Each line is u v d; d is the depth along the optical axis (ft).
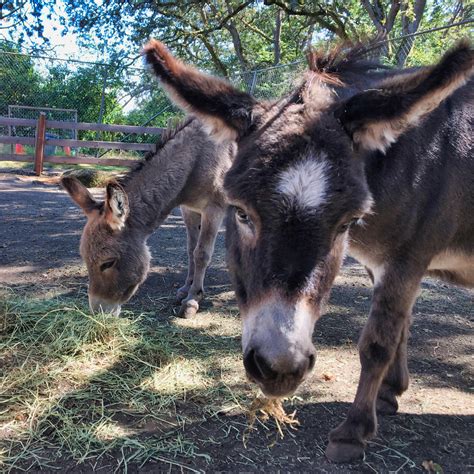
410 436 4.09
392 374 4.46
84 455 3.68
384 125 2.94
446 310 7.09
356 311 6.90
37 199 15.29
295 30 33.76
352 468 3.67
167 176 6.42
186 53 31.01
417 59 19.95
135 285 6.14
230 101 3.17
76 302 6.35
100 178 18.07
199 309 6.73
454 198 3.85
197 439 3.94
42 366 4.76
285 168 2.68
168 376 4.80
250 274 2.77
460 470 3.72
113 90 25.18
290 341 2.50
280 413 3.57
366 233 3.67
